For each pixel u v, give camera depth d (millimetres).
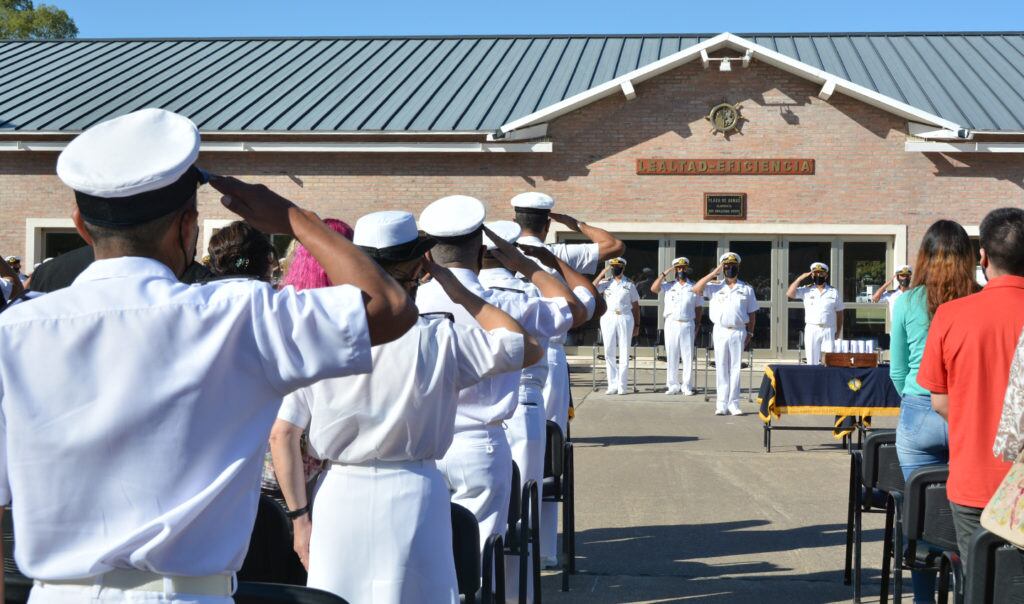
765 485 9398
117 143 1967
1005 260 4191
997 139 18531
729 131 19453
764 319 19719
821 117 19266
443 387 3260
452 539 3686
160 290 1914
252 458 1973
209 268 4289
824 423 13641
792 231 19375
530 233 6637
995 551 3664
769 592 6164
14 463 1862
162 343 1874
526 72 21922
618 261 16719
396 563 3260
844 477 9797
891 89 19969
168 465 1872
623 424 13383
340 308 1955
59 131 19578
